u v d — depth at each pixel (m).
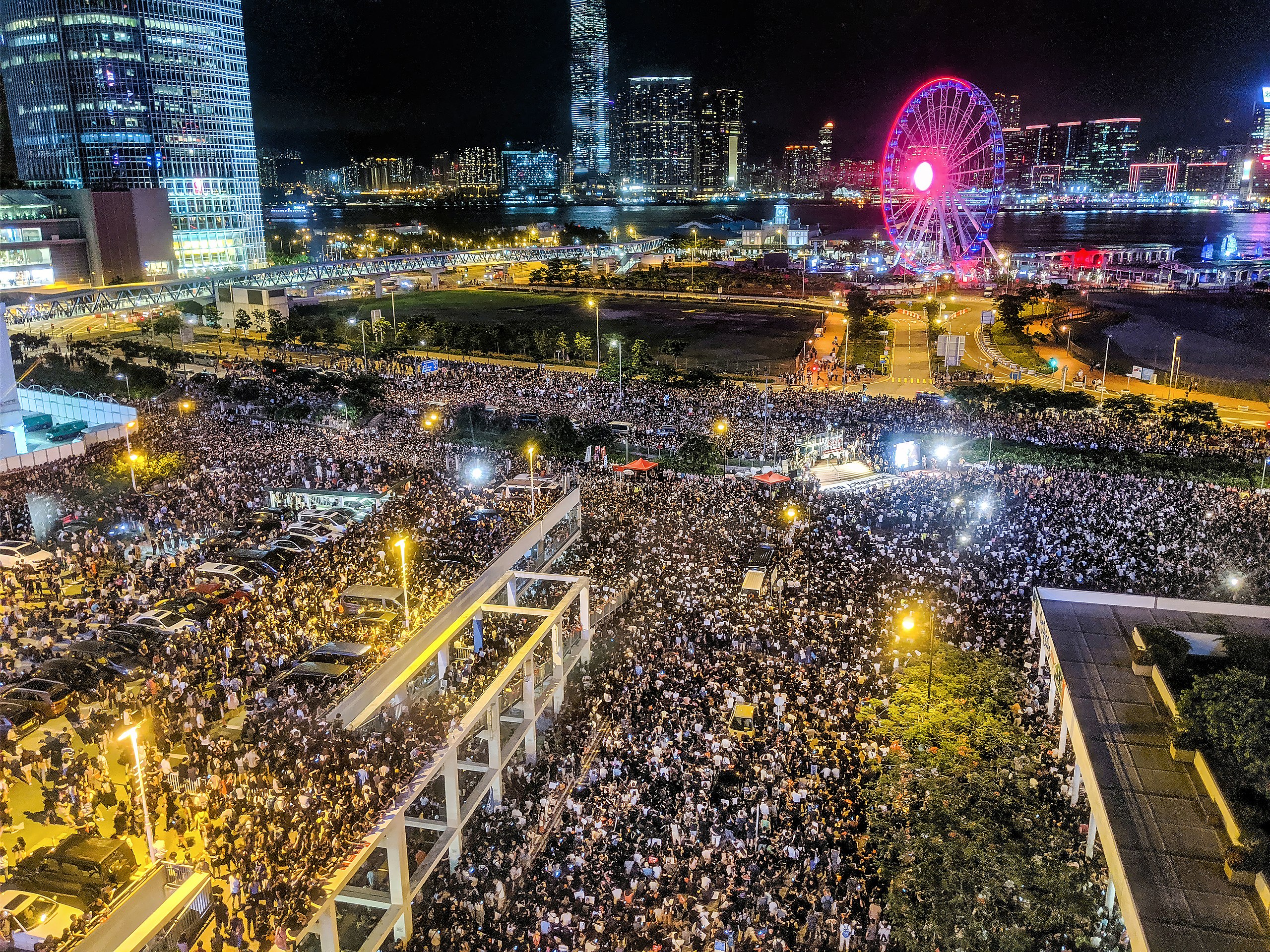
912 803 44.75
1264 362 184.62
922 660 57.16
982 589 66.94
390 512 79.69
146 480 88.44
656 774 46.81
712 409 122.88
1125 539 75.19
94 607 61.09
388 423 113.69
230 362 156.00
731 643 59.66
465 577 62.06
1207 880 34.00
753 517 82.69
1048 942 36.69
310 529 75.38
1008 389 134.88
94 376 138.75
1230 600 60.47
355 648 51.75
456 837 41.69
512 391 134.38
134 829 38.66
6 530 76.94
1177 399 144.88
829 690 54.34
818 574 69.81
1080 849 41.94
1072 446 103.88
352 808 37.16
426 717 45.38
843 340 193.75
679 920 37.22
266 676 51.22
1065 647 51.44
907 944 36.50
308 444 103.25
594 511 84.94
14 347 159.25
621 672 56.53
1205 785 39.09
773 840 42.09
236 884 34.59
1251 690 40.09
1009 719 51.59
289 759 41.31
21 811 40.12
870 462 98.00
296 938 31.98
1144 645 48.53
